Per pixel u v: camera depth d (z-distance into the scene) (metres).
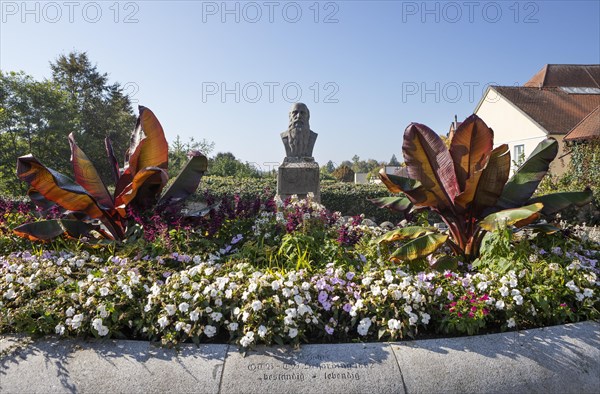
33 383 2.35
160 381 2.33
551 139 4.37
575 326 2.85
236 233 4.57
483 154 4.35
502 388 2.32
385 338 2.83
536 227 4.04
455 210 4.31
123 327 2.93
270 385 2.28
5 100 20.66
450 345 2.59
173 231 4.20
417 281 3.04
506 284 3.09
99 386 2.32
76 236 4.30
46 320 2.81
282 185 9.34
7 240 4.66
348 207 12.21
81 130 27.05
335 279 3.15
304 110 9.78
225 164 20.12
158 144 4.84
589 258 4.13
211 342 2.78
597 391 2.41
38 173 3.91
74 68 36.25
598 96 24.45
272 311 2.82
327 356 2.48
